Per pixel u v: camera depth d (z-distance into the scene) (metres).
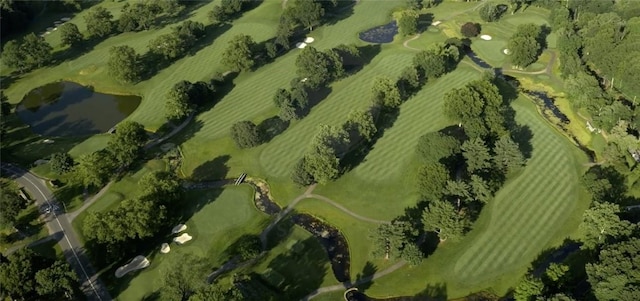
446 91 155.50
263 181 125.75
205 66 177.38
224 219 115.00
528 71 166.88
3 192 113.31
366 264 103.25
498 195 115.62
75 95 167.25
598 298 85.12
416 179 111.88
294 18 194.38
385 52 181.12
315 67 154.25
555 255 102.31
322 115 146.88
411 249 97.94
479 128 124.56
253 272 102.19
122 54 164.12
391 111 146.50
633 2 181.75
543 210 111.69
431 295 96.75
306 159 119.38
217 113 151.50
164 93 163.62
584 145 133.00
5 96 159.62
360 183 122.19
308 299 96.75
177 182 116.56
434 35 193.00
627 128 127.81
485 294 96.19
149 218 104.00
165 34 191.12
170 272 89.94
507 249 103.56
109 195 122.56
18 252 94.69
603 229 96.00
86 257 106.44
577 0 192.38
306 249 107.06
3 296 91.12
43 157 137.12
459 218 102.56
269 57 179.38
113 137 128.38
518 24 196.50
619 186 115.81
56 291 91.81
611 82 150.50
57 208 119.44
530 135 135.88
